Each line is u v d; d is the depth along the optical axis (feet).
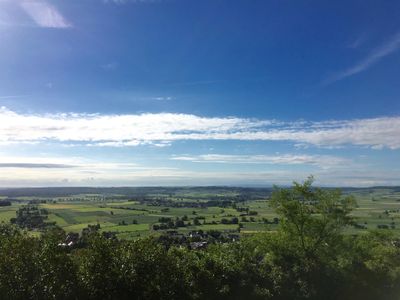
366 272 96.68
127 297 67.41
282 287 85.05
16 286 59.47
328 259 93.50
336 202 94.12
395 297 96.02
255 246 94.02
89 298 64.69
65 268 63.52
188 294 73.46
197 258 81.35
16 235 64.49
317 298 86.22
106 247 68.23
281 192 95.55
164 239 216.33
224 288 77.20
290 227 94.32
